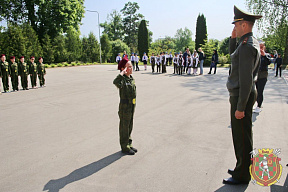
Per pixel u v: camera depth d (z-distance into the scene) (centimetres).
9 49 2600
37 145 453
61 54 3422
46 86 1273
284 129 498
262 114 614
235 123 292
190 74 1725
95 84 1295
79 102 837
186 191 292
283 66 2233
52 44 3375
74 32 3791
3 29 2712
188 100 820
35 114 688
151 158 386
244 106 272
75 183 317
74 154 409
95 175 337
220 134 484
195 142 446
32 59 1227
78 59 3800
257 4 2302
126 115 397
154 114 650
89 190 300
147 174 336
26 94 1043
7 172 352
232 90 289
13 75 1151
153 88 1099
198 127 532
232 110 293
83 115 663
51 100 887
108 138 482
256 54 267
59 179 329
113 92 1027
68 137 492
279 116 592
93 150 424
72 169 356
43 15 3353
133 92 405
